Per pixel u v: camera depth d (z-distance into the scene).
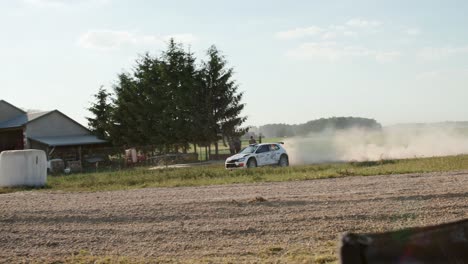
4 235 11.93
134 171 32.72
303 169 26.50
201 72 51.34
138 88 53.50
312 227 11.33
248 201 14.49
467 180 17.11
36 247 10.86
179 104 50.44
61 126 56.72
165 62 51.88
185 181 23.27
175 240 10.91
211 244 10.43
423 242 3.69
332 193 15.60
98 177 28.98
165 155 46.56
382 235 3.64
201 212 13.42
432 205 12.86
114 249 10.42
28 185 24.50
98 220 13.18
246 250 9.78
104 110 57.59
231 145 50.56
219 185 20.55
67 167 45.66
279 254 9.41
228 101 50.94
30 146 54.56
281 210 13.19
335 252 9.12
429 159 28.92
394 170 22.36
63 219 13.43
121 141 55.81
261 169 27.56
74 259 9.58
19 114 59.62
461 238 3.78
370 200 13.85
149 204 14.95
